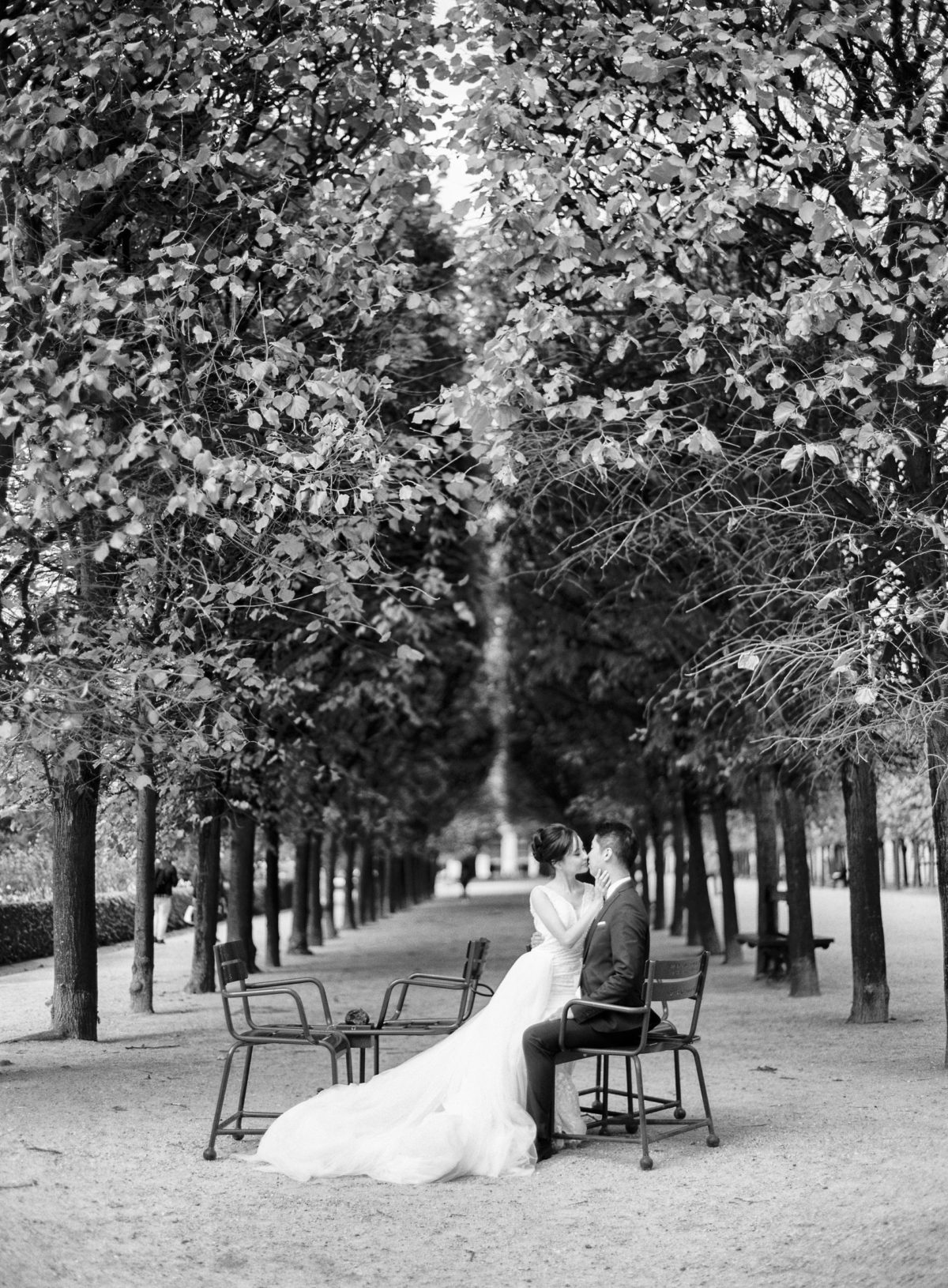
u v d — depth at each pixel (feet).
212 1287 18.84
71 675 34.65
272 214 33.96
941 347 29.58
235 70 37.55
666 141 34.40
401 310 49.70
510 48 35.86
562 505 54.19
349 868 138.72
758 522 38.50
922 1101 31.71
